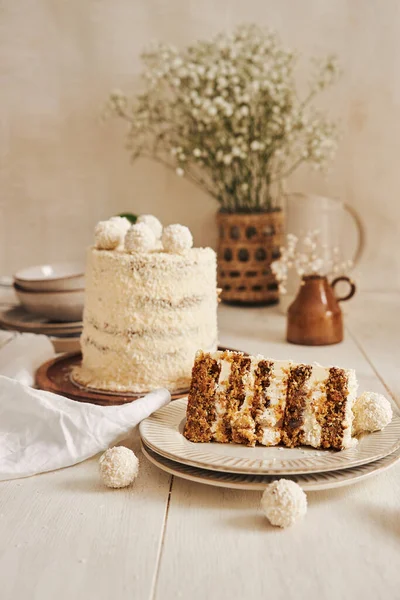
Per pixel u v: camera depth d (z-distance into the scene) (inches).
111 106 57.6
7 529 28.0
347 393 30.8
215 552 26.5
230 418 31.5
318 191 60.5
